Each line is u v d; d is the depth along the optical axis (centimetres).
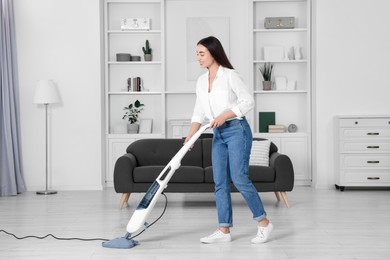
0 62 697
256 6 798
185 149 402
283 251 384
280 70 800
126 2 792
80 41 749
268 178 579
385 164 712
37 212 564
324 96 744
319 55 743
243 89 393
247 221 501
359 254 375
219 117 385
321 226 477
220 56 397
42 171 748
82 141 751
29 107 746
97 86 751
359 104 742
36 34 746
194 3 799
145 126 790
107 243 400
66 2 747
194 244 408
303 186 768
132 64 802
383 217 521
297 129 794
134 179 580
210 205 603
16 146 720
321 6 741
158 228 470
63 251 387
